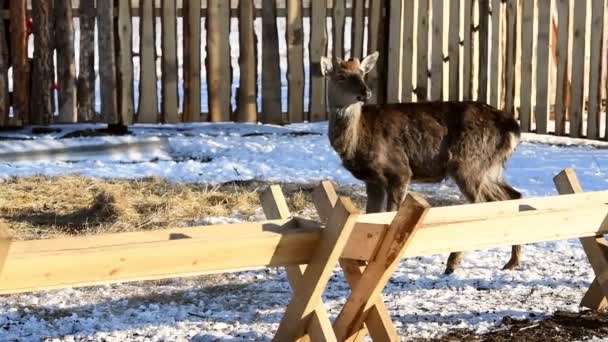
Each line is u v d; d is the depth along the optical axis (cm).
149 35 1111
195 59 1130
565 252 700
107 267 372
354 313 427
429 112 749
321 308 418
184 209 814
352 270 427
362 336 439
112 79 1112
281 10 1141
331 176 941
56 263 364
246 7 1134
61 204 824
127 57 1114
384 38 1159
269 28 1135
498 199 734
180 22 1630
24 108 1103
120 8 1106
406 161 752
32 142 1008
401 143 750
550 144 1084
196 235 407
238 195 851
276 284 636
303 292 414
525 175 930
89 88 1111
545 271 655
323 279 405
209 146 1048
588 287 612
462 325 543
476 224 430
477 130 732
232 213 814
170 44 1119
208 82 1137
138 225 772
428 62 1138
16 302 595
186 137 1088
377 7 1151
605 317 557
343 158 755
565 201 479
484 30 1108
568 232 460
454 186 921
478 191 738
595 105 1057
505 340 519
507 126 737
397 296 600
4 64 1095
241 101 1151
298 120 1153
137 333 536
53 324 553
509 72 1106
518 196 736
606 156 1008
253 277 652
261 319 561
